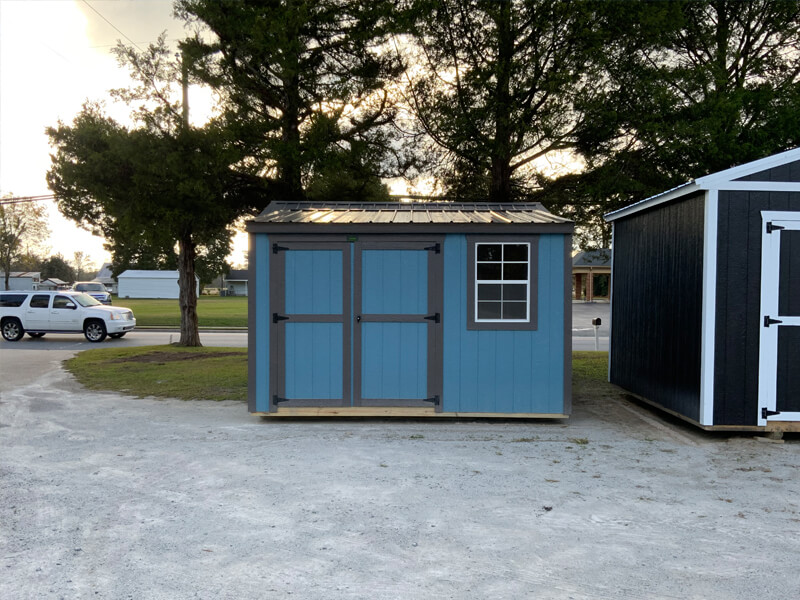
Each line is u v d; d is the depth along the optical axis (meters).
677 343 7.25
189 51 12.34
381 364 7.35
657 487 4.93
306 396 7.36
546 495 4.71
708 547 3.77
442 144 11.39
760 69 12.66
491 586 3.25
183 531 3.96
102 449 6.04
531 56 10.19
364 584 3.27
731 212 6.54
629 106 10.61
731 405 6.55
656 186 10.84
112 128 12.89
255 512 4.31
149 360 13.49
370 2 11.20
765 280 6.52
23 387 10.01
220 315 33.84
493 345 7.30
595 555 3.64
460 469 5.38
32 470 5.30
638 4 9.88
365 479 5.07
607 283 49.41
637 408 8.41
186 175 12.40
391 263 7.33
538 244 7.25
